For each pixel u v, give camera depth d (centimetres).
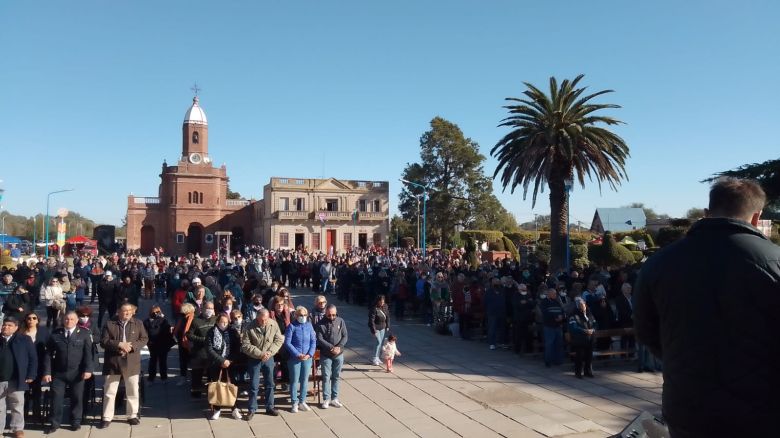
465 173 6219
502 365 1230
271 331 866
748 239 238
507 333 1489
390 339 1192
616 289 1553
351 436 773
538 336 1362
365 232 6662
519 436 763
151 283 2577
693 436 235
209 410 896
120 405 917
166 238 6862
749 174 1961
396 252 4125
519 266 2462
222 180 7075
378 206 6775
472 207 6209
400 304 1977
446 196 6019
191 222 6831
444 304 1686
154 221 6862
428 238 6391
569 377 1114
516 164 2445
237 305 1423
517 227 6812
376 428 805
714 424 225
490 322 1427
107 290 1742
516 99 2486
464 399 956
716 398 224
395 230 7794
